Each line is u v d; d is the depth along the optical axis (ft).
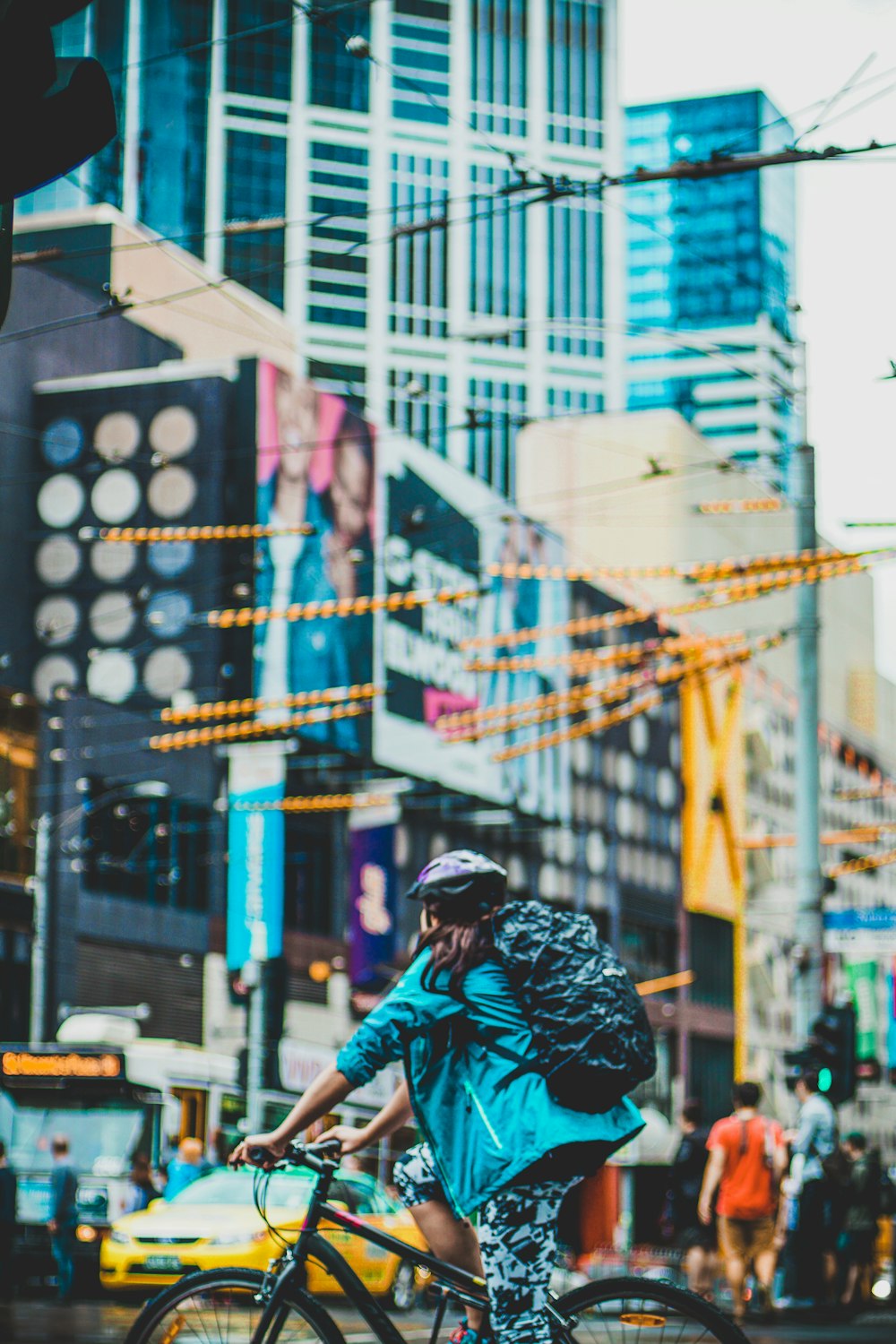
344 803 183.62
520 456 328.29
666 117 618.85
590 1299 19.40
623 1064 18.71
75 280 208.64
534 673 250.78
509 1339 19.01
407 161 482.69
